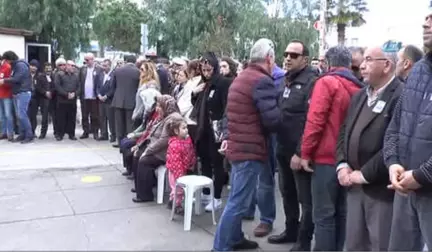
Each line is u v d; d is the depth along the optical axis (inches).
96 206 184.9
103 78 346.9
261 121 127.9
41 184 219.6
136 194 193.0
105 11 989.2
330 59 124.6
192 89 204.8
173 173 178.9
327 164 119.5
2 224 160.9
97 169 251.9
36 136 368.8
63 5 530.6
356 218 110.1
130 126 304.2
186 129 184.2
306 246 127.7
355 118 111.3
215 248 130.4
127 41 1056.2
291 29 733.9
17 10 516.4
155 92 223.9
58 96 343.3
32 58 508.4
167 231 152.6
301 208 136.9
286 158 138.9
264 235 151.6
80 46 572.1
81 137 362.3
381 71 106.0
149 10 867.4
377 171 104.6
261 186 154.3
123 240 73.3
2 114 345.7
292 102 135.3
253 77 126.7
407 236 108.1
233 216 129.6
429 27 104.1
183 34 816.3
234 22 805.9
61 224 159.9
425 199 104.3
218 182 179.0
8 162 266.5
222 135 164.4
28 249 68.7
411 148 103.0
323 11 606.2
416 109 102.9
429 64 104.3
